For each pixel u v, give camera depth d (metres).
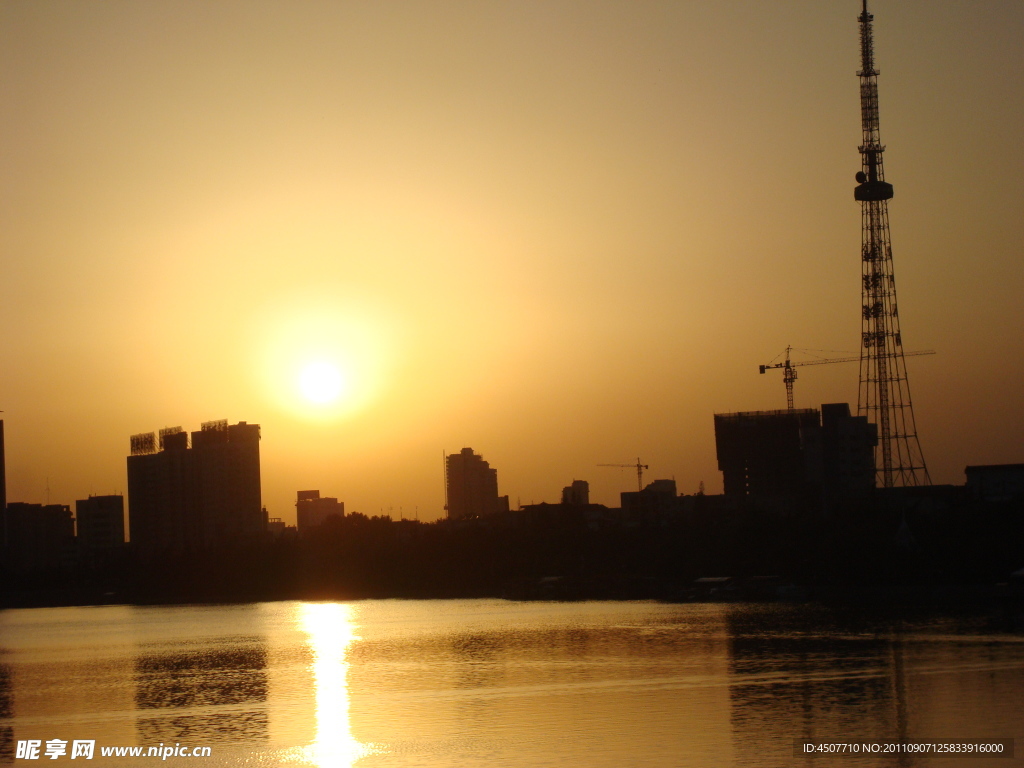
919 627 181.12
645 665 151.88
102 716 128.50
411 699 132.88
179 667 173.75
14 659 196.12
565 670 150.75
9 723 125.25
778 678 135.12
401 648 188.88
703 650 165.12
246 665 173.12
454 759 101.25
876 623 191.00
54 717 128.62
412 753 104.06
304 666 168.88
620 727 110.75
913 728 105.69
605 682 138.62
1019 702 115.19
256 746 109.50
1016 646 153.88
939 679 129.38
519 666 157.50
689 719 113.00
